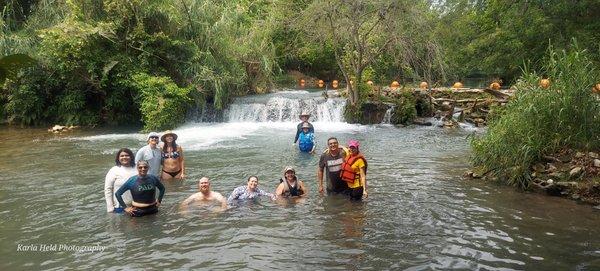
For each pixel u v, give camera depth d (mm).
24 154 12117
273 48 24594
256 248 5730
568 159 8188
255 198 7879
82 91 19016
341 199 7820
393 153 11945
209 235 6176
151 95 17062
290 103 18906
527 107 8453
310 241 5941
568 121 8266
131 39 18344
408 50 17547
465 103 18031
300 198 7898
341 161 8039
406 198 7836
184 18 19641
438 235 6117
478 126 16703
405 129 16500
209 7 20672
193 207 7383
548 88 8586
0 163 10961
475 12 24797
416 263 5238
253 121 19000
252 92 24000
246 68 23547
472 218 6781
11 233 6285
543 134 8453
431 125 17219
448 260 5320
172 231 6324
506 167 8727
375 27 18047
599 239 5895
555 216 6805
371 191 8305
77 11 17812
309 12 17844
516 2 19797
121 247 5777
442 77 20781
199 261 5355
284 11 20578
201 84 18828
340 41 19297
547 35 18422
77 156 11781
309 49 22094
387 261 5305
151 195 6984
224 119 19141
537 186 8078
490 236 6055
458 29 22562
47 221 6750
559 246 5699
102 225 6562
